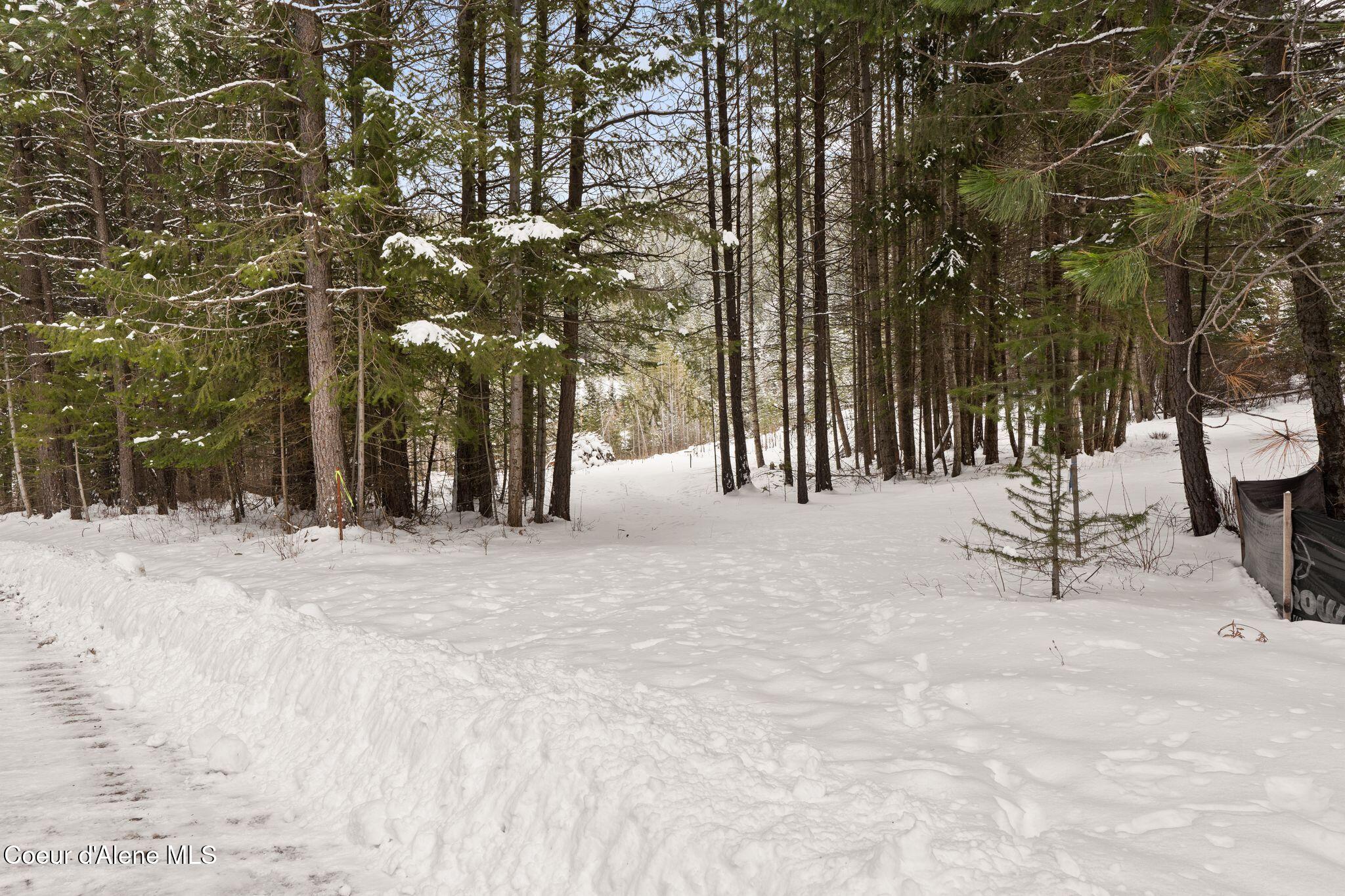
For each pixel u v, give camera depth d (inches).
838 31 681.0
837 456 1040.2
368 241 441.4
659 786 112.5
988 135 507.2
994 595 261.4
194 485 892.0
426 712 146.2
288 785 145.4
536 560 392.5
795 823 102.9
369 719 155.2
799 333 727.1
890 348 837.2
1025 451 738.2
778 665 195.8
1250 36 188.5
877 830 100.4
